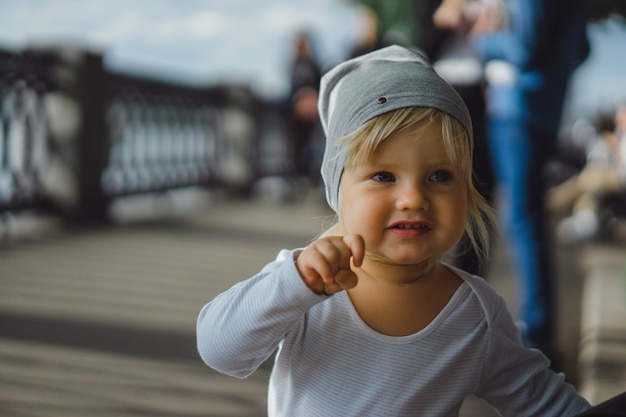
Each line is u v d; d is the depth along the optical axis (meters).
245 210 8.95
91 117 6.91
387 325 1.51
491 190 3.52
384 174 1.47
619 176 7.76
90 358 3.32
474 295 1.56
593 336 3.73
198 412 2.80
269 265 1.52
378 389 1.49
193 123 9.36
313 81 10.44
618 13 4.07
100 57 7.02
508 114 3.35
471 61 3.49
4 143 6.20
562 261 6.49
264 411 2.85
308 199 10.23
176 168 8.91
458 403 1.57
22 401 2.79
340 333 1.51
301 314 1.41
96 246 5.98
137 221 7.43
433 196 1.46
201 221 7.80
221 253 6.05
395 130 1.44
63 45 6.73
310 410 1.52
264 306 1.38
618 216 7.80
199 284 4.89
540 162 3.36
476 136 3.46
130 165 7.82
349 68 1.67
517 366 1.61
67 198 6.83
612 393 2.95
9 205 6.32
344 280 1.34
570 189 8.22
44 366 3.18
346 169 1.50
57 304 4.17
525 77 3.33
